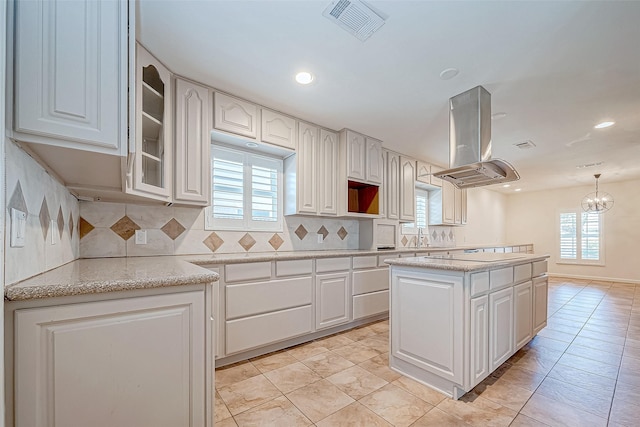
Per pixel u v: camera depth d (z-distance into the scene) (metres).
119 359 1.04
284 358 2.40
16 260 0.97
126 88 1.11
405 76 2.28
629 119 3.06
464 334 1.77
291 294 2.60
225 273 2.23
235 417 1.63
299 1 1.55
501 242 7.64
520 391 1.92
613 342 2.81
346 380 2.04
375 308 3.34
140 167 1.85
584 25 1.71
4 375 0.87
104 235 2.25
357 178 3.52
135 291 1.08
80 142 1.02
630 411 1.71
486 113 2.50
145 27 1.73
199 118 2.37
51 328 0.94
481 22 1.70
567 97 2.60
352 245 3.97
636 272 6.07
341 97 2.63
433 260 2.16
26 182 1.06
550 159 4.58
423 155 4.50
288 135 2.99
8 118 0.90
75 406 0.97
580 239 6.79
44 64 0.96
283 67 2.16
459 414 1.67
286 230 3.30
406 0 1.54
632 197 6.17
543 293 2.88
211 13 1.62
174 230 2.56
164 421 1.12
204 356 1.22
